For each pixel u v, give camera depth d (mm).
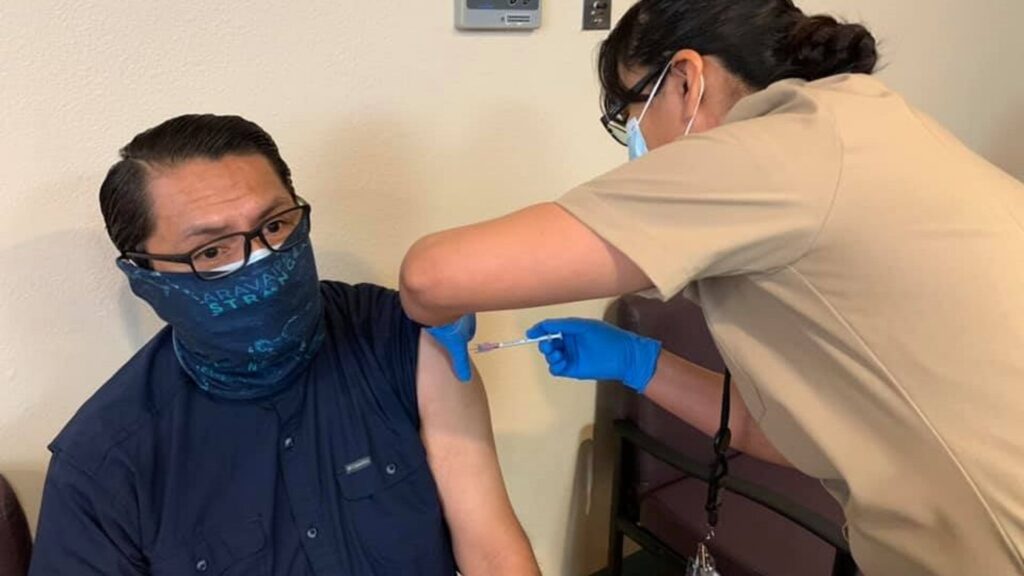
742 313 915
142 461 1033
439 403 1172
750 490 1409
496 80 1492
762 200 782
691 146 814
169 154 973
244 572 1049
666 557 1711
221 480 1064
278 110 1273
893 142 815
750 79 944
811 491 1669
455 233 854
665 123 1007
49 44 1069
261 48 1229
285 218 1017
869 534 938
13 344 1164
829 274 810
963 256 786
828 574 1460
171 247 977
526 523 1905
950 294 783
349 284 1316
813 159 791
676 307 1716
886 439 851
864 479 873
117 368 1269
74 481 1006
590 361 1311
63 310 1190
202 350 1034
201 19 1167
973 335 782
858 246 790
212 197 964
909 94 2441
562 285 823
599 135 1682
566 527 1982
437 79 1421
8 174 1092
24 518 1137
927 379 803
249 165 997
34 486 1237
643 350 1326
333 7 1273
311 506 1089
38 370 1195
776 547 1540
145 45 1135
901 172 798
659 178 799
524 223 824
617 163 1739
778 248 806
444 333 1088
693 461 1566
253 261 975
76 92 1104
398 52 1361
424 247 863
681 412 1349
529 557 1180
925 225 788
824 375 874
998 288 782
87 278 1197
